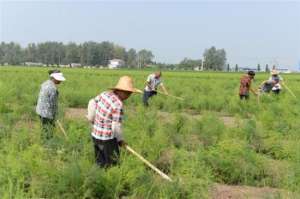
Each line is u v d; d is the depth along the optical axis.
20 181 7.12
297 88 30.27
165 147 10.09
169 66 157.38
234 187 8.77
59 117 12.78
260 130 12.20
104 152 8.23
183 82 38.09
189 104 21.39
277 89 24.17
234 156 9.24
